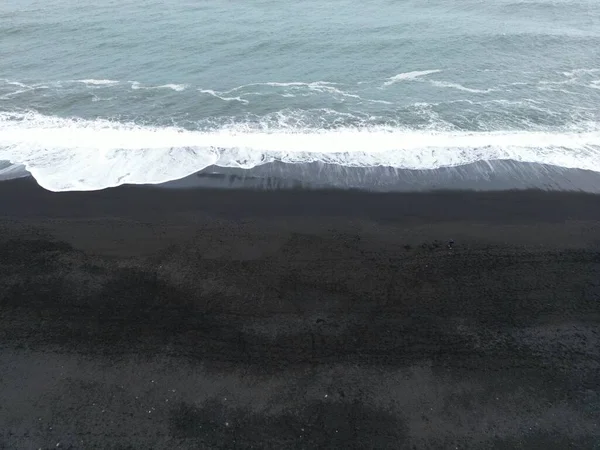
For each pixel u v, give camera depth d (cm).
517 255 1731
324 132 2475
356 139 2417
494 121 2555
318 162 2256
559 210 1945
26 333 1450
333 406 1264
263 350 1399
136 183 2130
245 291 1591
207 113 2662
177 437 1205
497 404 1270
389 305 1540
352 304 1543
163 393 1297
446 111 2653
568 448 1180
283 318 1495
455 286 1606
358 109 2681
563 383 1314
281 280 1630
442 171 2192
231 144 2391
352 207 1983
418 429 1218
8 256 1727
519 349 1402
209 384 1316
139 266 1691
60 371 1350
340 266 1689
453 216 1927
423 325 1473
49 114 2672
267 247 1778
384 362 1366
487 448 1181
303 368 1350
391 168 2216
